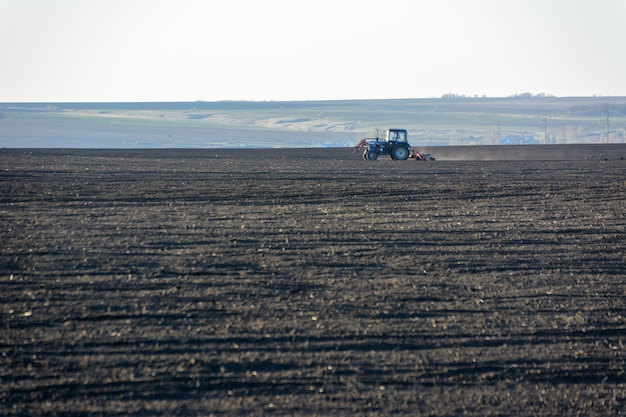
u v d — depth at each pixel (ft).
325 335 111.75
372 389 96.22
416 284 139.74
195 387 94.02
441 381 99.66
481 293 135.95
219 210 221.25
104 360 100.22
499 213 225.35
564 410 94.84
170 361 100.63
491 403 94.99
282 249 164.66
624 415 94.53
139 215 207.72
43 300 122.72
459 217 215.72
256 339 109.09
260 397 92.48
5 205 223.71
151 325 112.98
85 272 139.95
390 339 111.65
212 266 147.33
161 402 90.02
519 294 136.36
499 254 166.30
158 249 161.07
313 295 130.41
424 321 119.85
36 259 148.66
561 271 153.69
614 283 145.89
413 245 172.86
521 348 111.45
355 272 146.61
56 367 97.66
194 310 120.16
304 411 89.76
